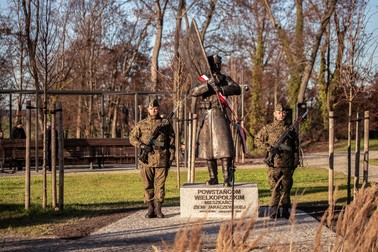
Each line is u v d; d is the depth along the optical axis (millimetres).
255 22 41844
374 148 35844
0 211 10523
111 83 42438
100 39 39875
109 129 42562
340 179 17141
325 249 4719
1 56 34531
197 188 9633
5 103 36438
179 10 33000
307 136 37688
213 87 9758
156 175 9664
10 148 20984
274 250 3395
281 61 41438
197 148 10023
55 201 10789
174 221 9312
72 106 39812
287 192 9367
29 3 11875
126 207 11242
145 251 7059
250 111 34719
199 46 10016
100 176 18875
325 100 40375
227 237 2961
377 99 39594
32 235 8297
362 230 3361
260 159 28016
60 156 10703
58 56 16797
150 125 9609
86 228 8805
